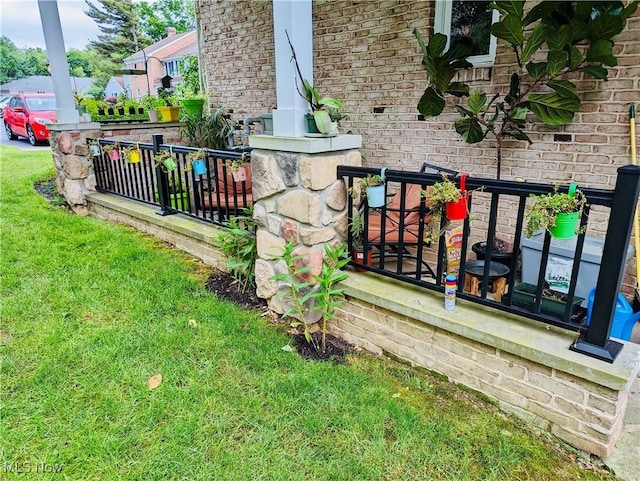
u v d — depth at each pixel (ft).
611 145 9.45
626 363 5.19
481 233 12.12
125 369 6.93
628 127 9.16
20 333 7.95
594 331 5.40
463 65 10.85
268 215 8.61
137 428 5.76
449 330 6.45
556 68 8.97
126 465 5.21
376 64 13.48
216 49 20.01
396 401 6.39
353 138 8.08
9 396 6.32
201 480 5.02
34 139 37.76
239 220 10.62
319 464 5.28
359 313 7.84
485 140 11.52
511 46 10.55
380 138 14.01
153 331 8.07
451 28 11.99
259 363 7.19
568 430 5.59
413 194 10.40
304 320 7.85
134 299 9.32
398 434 5.75
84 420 5.87
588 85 9.45
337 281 7.78
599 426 5.30
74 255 11.76
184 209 13.42
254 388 6.60
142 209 14.17
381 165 14.20
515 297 7.28
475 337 6.16
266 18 17.31
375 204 7.42
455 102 11.91
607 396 5.15
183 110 19.38
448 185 6.32
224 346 7.66
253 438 5.65
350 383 6.77
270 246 8.74
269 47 17.61
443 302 6.97
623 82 9.02
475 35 11.52
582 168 9.98
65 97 16.10
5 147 35.94
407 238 9.86
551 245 8.40
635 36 8.69
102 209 15.93
